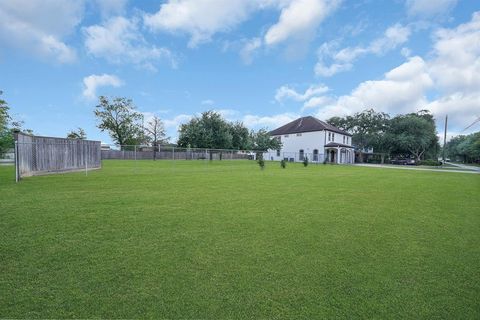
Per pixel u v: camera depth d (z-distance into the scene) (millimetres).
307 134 44938
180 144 35562
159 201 6070
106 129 46844
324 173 16406
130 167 18281
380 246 3559
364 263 2996
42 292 2234
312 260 3045
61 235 3643
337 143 43531
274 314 2014
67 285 2355
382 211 5668
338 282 2543
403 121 46500
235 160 35312
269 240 3684
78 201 5859
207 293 2285
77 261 2854
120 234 3754
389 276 2689
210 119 34125
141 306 2066
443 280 2631
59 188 7656
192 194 7109
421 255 3268
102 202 5805
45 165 11695
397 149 47969
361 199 7062
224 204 5938
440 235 4086
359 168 24953
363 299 2256
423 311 2105
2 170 13820
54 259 2887
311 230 4191
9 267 2678
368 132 51938
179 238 3664
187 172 14422
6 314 1929
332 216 5125
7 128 24281
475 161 60438
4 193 6715
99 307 2041
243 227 4246
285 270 2771
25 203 5543
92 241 3453
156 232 3889
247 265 2867
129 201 5969
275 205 5984
